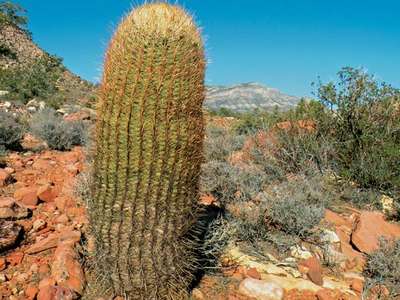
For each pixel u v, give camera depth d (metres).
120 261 3.28
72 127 9.05
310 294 3.98
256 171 6.70
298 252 4.58
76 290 3.51
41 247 4.04
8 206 4.64
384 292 4.10
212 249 4.08
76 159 7.46
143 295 3.39
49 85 23.48
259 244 4.66
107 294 3.47
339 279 4.32
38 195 5.18
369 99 7.78
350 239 5.06
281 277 4.18
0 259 3.85
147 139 3.04
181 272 3.54
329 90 7.96
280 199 5.35
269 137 7.93
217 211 5.18
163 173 3.12
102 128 3.12
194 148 3.22
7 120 8.13
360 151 7.07
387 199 6.45
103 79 3.13
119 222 3.19
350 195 6.46
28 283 3.63
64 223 4.65
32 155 7.69
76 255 3.81
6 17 37.59
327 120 7.92
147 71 2.95
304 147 7.41
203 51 3.21
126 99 2.99
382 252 4.55
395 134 7.53
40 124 8.89
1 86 19.66
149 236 3.23
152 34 2.95
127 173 3.10
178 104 3.04
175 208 3.25
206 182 5.98
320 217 5.21
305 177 6.78
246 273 4.13
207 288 3.89
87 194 4.99
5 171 5.91
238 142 9.05
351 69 7.92
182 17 3.08
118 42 3.03
